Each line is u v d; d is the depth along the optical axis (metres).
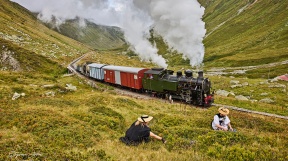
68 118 16.28
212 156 10.50
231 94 47.81
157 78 40.84
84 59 104.75
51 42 122.25
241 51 168.25
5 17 127.25
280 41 155.25
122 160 9.53
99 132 14.86
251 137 12.82
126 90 49.50
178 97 37.88
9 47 61.53
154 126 15.39
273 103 42.62
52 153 9.34
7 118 15.65
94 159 9.35
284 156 9.98
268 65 124.69
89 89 46.06
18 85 34.56
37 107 21.52
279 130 18.94
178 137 13.30
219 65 150.75
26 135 12.70
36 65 61.62
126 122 19.38
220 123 14.44
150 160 9.61
